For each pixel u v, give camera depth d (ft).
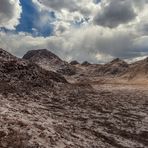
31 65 201.46
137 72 463.42
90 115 128.77
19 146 62.03
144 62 488.44
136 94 224.74
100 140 91.20
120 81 442.50
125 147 91.97
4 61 185.57
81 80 520.83
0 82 154.10
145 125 123.54
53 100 149.79
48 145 67.00
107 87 306.96
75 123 107.55
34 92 157.07
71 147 70.85
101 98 179.93
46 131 75.31
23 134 68.13
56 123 93.30
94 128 107.34
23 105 115.03
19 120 76.95
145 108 160.66
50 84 185.78
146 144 100.22
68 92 179.93
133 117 136.15
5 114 80.07
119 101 177.58
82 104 151.12
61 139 74.28
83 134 91.50
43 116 99.60
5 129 68.39
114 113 139.85
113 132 107.76
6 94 133.08
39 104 131.85
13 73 174.91
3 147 60.29
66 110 131.23
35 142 65.98
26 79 174.81
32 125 76.79
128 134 108.17
